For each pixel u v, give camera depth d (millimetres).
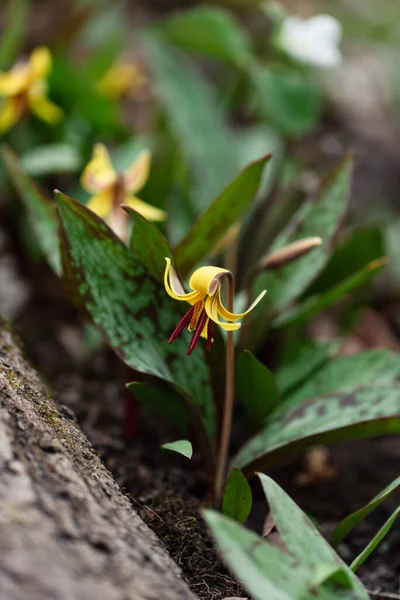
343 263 715
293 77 845
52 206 648
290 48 812
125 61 1015
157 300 588
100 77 856
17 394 543
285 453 597
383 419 580
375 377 647
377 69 1318
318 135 1100
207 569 567
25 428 520
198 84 876
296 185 752
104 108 799
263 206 739
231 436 700
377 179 1062
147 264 582
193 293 555
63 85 789
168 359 593
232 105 905
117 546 500
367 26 1461
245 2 1106
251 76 832
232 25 807
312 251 649
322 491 679
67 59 891
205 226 604
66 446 532
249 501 561
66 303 793
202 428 597
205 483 636
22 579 477
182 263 617
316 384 654
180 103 833
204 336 573
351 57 1376
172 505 594
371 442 731
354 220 980
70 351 749
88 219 569
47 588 478
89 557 491
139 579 494
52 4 1023
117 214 635
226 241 640
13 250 810
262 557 500
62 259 581
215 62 1142
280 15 820
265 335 668
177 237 753
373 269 642
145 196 738
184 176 782
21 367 586
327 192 653
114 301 580
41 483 503
